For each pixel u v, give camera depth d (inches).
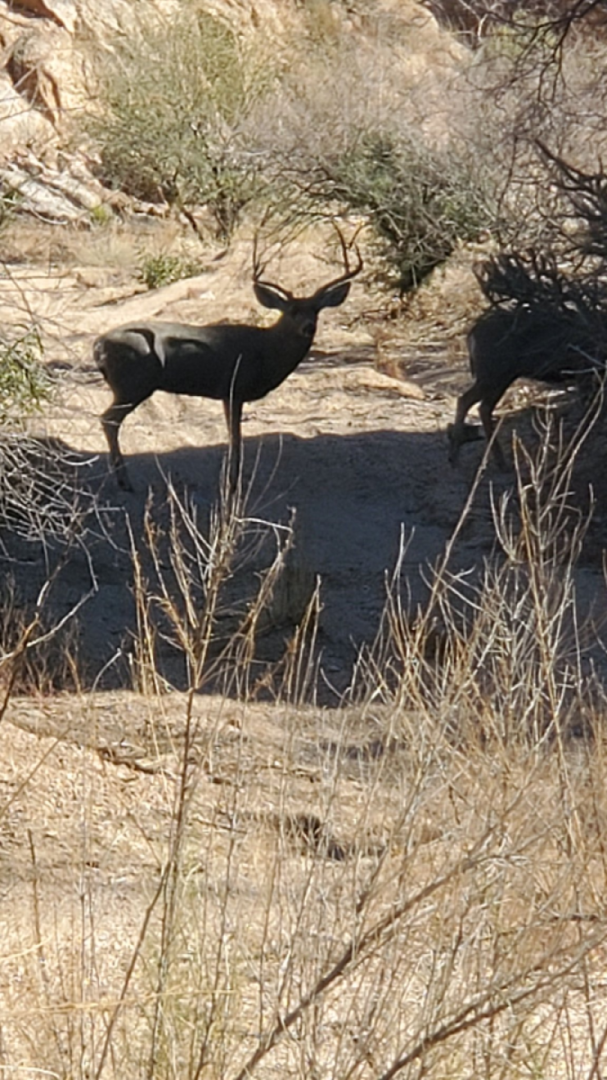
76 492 355.6
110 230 1035.9
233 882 169.5
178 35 1213.7
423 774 146.9
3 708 167.0
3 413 346.9
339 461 544.1
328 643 362.9
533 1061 146.7
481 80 821.9
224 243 1070.4
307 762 227.3
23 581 389.4
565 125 653.3
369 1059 140.3
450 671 194.5
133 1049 148.6
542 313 507.5
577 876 156.7
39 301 612.4
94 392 583.5
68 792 254.5
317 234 965.2
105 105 1195.9
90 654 336.2
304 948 145.4
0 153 541.3
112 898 208.8
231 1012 149.2
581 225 625.6
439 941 141.8
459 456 543.8
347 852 164.7
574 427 530.6
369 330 781.9
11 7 1310.3
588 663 311.4
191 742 172.2
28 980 163.5
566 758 176.7
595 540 428.1
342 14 1346.0
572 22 641.6
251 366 487.2
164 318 778.2
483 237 808.9
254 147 966.4
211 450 554.3
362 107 884.6
